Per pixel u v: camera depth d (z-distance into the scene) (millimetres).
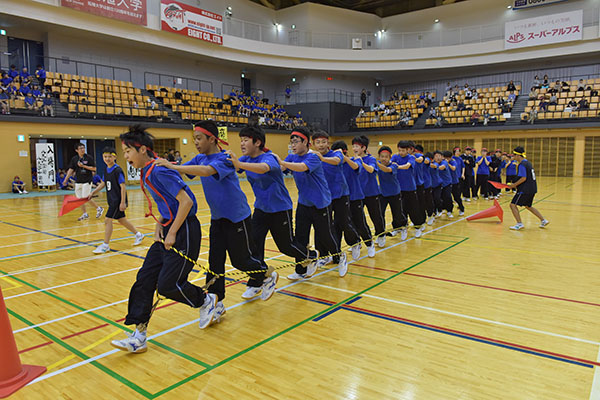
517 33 24344
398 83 30703
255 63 25750
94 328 3506
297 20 28516
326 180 4977
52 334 3391
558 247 6344
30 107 15812
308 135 4406
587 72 24391
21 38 18578
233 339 3260
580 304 3938
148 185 2934
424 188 7953
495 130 22906
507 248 6316
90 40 20484
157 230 3123
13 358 2662
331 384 2590
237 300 4137
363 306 3932
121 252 6250
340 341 3195
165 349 3109
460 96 25781
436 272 5043
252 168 3322
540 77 25719
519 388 2521
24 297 4266
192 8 22078
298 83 29578
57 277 4961
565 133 21906
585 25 23078
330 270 5188
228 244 3561
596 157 21531
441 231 7770
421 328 3424
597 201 12102
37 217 9844
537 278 4773
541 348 3049
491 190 13445
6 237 7426
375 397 2441
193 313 3848
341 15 28891
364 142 5859
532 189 7652
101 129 17375
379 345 3121
